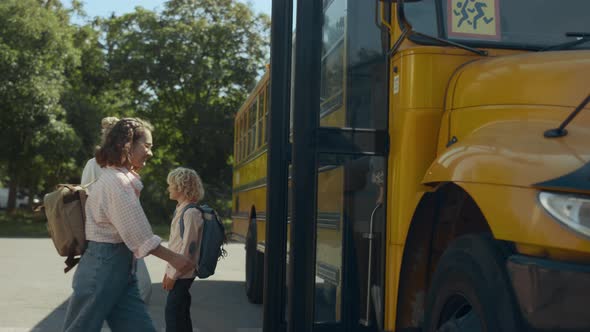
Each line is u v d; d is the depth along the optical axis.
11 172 34.44
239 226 12.34
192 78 41.62
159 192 39.88
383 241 4.29
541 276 2.91
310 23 4.12
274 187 4.31
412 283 4.09
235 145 14.23
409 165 4.10
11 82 31.31
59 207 4.24
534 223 3.00
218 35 42.09
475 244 3.37
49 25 32.50
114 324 4.34
